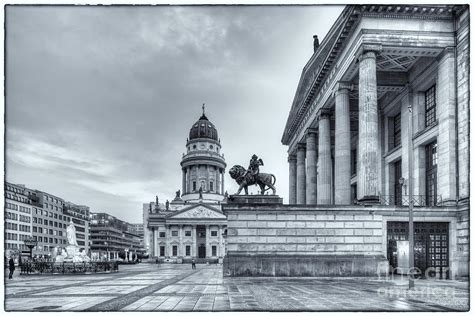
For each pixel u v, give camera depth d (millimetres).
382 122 53938
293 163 82875
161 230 169625
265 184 38000
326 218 35312
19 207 135875
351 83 45562
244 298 22938
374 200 36594
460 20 37312
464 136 35719
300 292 25406
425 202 43531
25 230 139125
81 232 190250
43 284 34969
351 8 38031
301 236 35125
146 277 46000
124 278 43875
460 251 34562
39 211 150250
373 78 37844
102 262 56875
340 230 35188
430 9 37625
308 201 62906
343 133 44625
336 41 43031
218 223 165875
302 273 34406
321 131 53844
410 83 46062
